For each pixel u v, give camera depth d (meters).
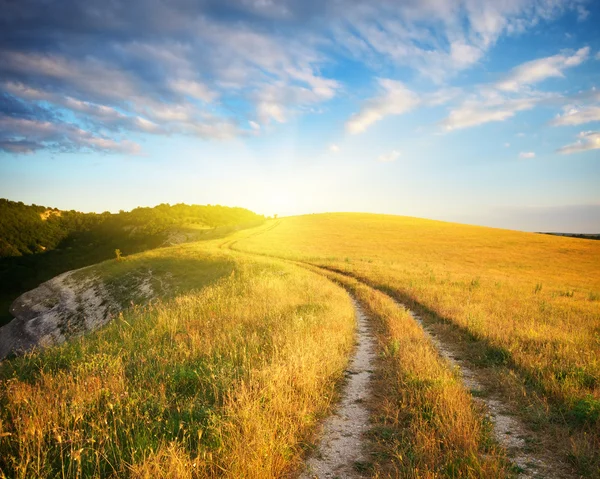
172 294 33.19
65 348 9.12
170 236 139.12
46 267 113.12
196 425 4.81
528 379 7.30
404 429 5.27
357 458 4.61
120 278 42.78
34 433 4.35
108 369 6.88
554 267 48.69
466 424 5.05
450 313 14.09
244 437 4.46
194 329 10.38
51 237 145.62
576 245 66.00
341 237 73.62
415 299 18.00
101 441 4.27
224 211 193.88
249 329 10.54
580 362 7.70
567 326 12.16
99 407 5.38
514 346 9.21
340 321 12.22
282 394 5.84
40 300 43.94
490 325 11.67
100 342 9.70
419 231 82.44
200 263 41.38
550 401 6.25
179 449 4.16
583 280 39.81
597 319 14.23
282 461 4.30
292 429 5.01
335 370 7.66
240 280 25.84
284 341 8.87
